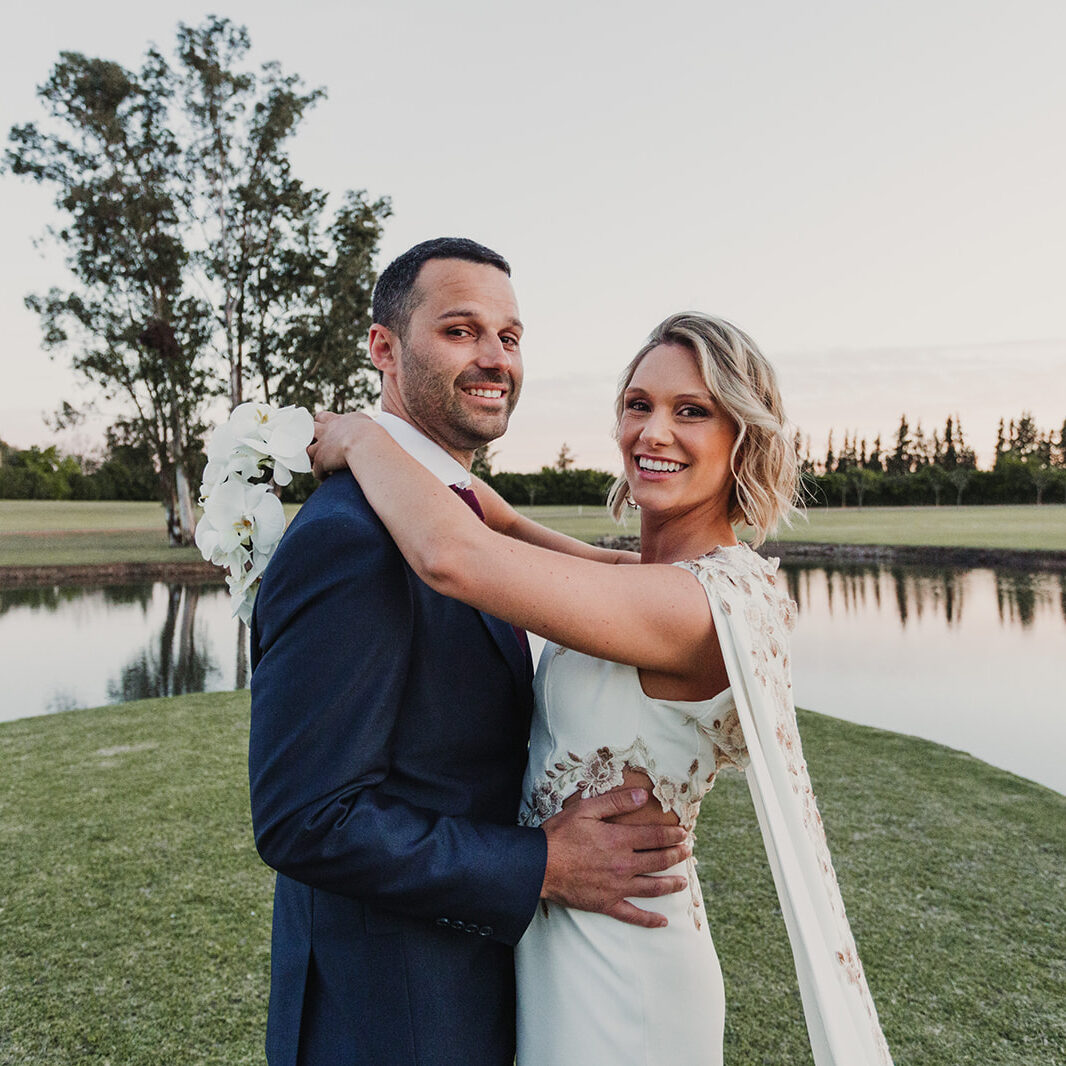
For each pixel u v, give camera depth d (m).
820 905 1.12
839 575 20.33
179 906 3.20
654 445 1.33
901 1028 2.46
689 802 1.25
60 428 26.14
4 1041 2.39
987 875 3.46
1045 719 6.84
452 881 1.03
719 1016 1.28
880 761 5.13
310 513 1.09
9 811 4.22
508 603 1.02
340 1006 1.09
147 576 21.94
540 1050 1.17
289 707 0.99
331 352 25.56
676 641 1.12
